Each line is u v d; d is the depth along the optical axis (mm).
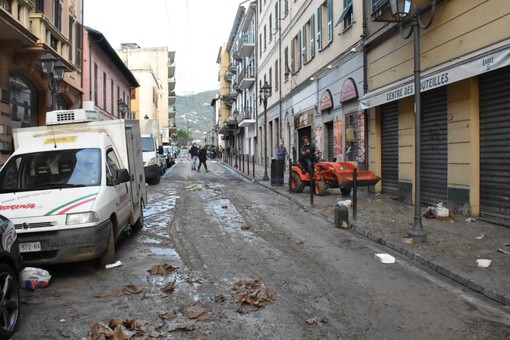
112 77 29969
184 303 5027
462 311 4777
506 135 8711
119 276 6086
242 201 14188
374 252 7402
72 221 5840
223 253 7363
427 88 9812
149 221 10523
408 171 12328
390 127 13766
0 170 6984
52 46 16609
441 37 10234
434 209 9844
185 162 49625
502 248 7043
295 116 25219
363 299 5133
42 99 17125
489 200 9250
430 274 6133
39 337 4195
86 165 7031
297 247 7781
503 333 4223
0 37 12953
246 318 4578
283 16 28016
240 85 44500
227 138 70375
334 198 14000
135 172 9148
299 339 4094
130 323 4383
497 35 8336
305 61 22734
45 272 5719
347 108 16625
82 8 21594
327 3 19016
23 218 5746
